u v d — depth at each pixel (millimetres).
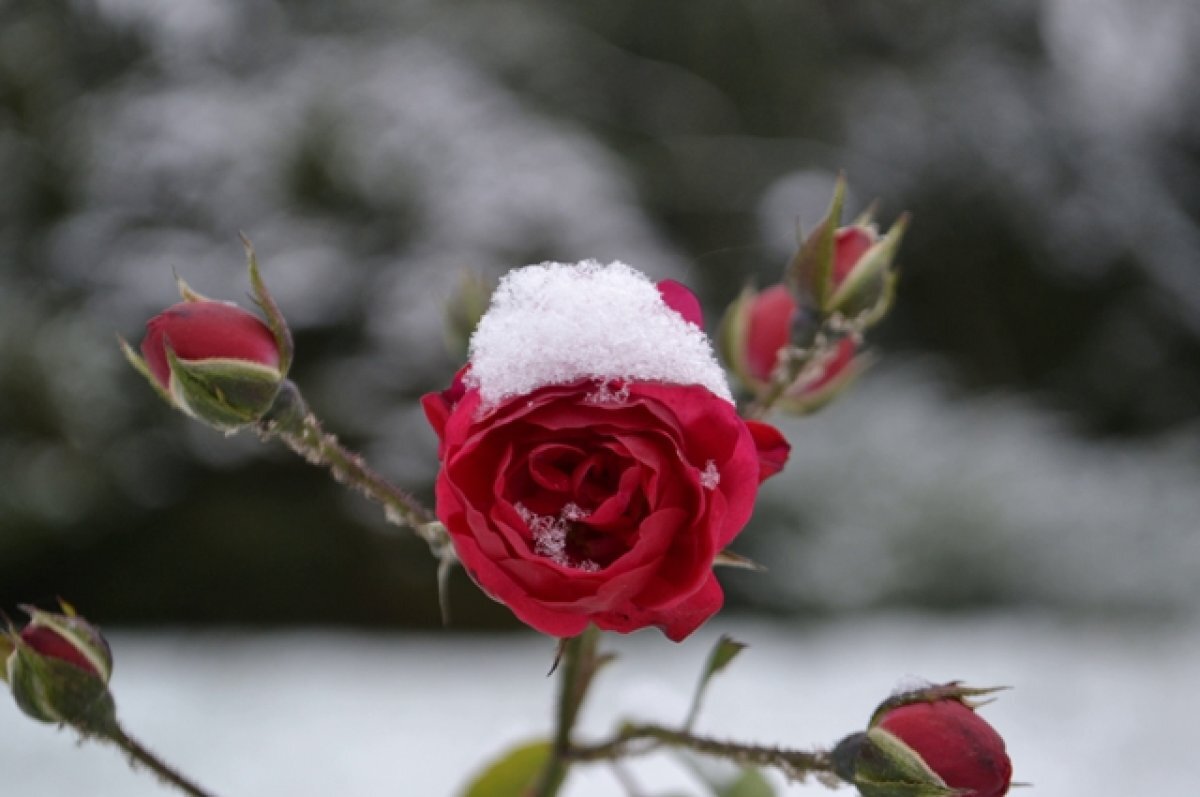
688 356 405
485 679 1281
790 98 3502
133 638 2047
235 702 1162
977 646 1557
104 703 455
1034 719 1181
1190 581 2355
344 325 2637
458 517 401
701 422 401
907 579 2404
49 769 949
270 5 3080
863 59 3635
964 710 428
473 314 525
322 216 2699
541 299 409
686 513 396
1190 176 3748
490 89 3029
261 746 1003
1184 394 3531
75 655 454
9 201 2719
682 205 3316
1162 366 3529
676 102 3424
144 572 2303
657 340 404
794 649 1627
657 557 395
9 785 911
